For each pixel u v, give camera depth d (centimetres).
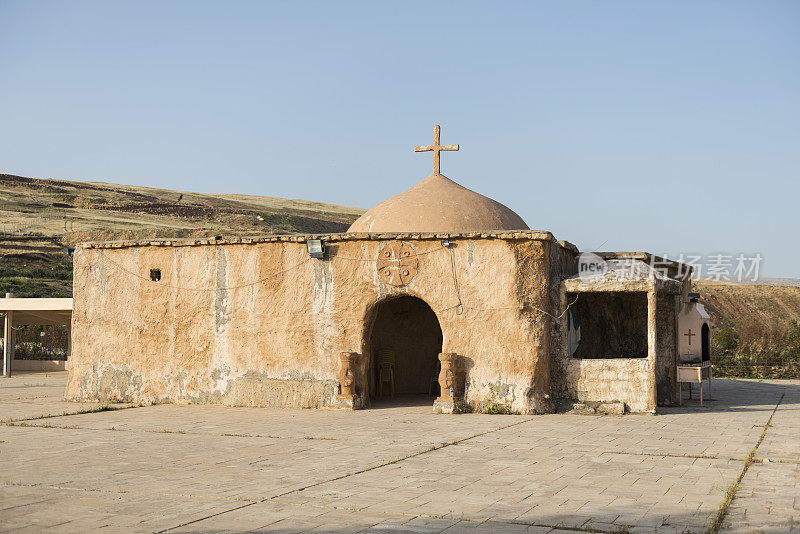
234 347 1650
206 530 642
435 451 1047
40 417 1461
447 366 1503
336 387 1577
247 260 1656
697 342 1720
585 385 1500
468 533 632
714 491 782
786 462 943
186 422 1375
